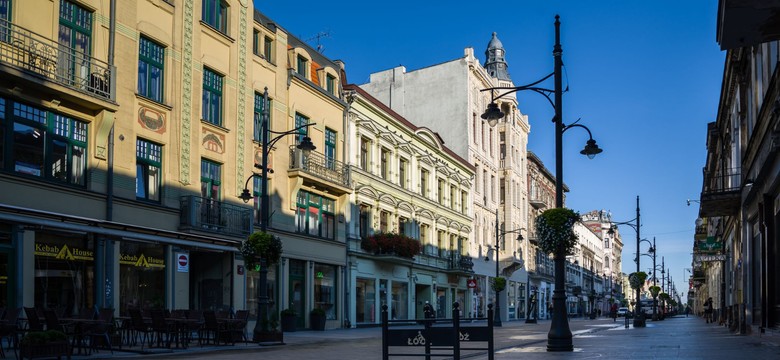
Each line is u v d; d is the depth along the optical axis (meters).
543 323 54.00
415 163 44.12
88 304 20.11
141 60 22.95
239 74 27.62
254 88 28.59
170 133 23.88
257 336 20.72
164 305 22.91
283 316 28.83
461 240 52.03
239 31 27.83
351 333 29.33
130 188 21.94
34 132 19.00
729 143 35.09
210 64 26.03
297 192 31.31
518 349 17.34
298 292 31.36
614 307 61.44
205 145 25.52
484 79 58.25
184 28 24.77
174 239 21.94
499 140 63.44
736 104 29.39
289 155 30.84
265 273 21.11
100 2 21.30
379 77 57.91
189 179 24.55
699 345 17.72
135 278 21.88
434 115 55.00
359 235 36.72
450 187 50.00
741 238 27.09
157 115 23.33
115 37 21.72
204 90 25.86
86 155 20.58
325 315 31.80
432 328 9.14
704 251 36.44
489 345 9.13
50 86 18.53
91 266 20.34
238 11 27.84
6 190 17.88
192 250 24.22
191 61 25.00
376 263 38.38
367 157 38.31
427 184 46.09
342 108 35.38
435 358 14.42
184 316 18.91
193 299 26.50
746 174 24.97
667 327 37.22
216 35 26.42
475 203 55.03
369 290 37.78
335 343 21.89
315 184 32.34
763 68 19.70
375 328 36.09
